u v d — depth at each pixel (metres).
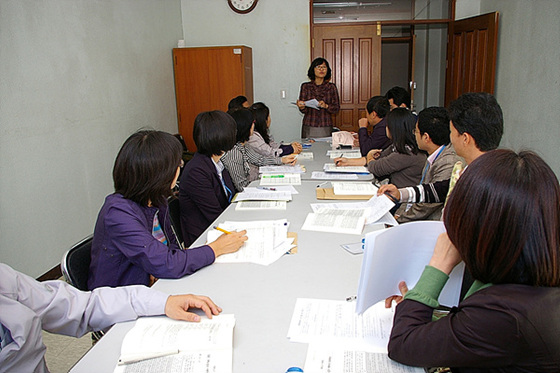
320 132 5.23
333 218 1.92
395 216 2.54
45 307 1.06
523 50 4.22
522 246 0.72
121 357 0.95
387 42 9.31
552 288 0.73
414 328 0.84
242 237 1.62
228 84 5.68
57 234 3.28
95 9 3.88
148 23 5.03
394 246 0.97
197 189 2.30
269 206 2.19
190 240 2.35
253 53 6.13
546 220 0.71
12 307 0.95
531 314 0.70
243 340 1.03
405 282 1.06
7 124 2.78
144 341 1.00
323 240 1.69
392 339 0.87
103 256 1.44
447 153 2.22
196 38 6.13
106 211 1.41
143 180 1.39
